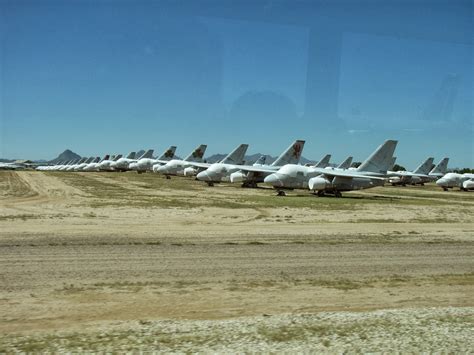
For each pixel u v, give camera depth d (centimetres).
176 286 1529
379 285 1623
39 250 1989
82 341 997
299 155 8150
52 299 1353
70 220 3059
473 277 1773
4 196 5244
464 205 5306
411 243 2480
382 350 966
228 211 3966
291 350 954
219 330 1085
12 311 1241
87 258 1864
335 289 1558
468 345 1008
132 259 1875
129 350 938
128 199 4975
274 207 4412
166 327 1110
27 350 937
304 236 2597
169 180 9812
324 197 6125
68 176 11281
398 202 5538
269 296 1457
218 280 1620
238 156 9031
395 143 6769
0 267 1684
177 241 2309
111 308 1290
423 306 1394
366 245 2377
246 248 2194
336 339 1029
